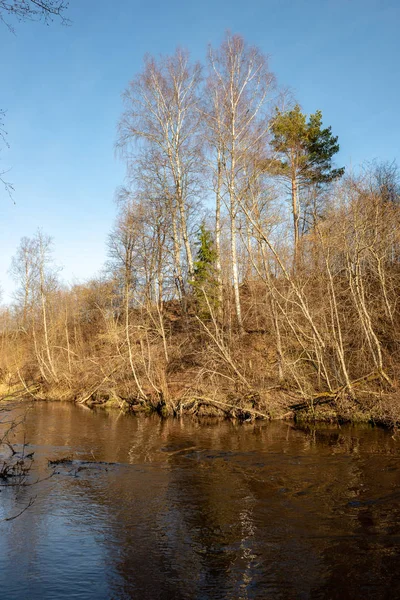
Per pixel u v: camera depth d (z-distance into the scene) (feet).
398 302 68.39
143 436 52.70
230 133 78.43
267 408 60.75
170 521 27.73
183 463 40.63
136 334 83.30
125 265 87.04
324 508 29.01
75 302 121.08
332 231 67.46
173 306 96.84
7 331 142.82
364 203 64.34
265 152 77.46
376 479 34.27
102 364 83.15
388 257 75.15
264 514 28.43
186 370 72.54
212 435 52.54
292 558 22.88
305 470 37.29
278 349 62.90
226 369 67.67
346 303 73.05
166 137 86.84
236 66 79.30
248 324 81.25
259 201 77.05
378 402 54.03
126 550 24.17
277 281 77.15
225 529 26.40
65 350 100.22
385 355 61.98
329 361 63.26
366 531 25.54
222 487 33.73
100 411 74.84
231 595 19.95
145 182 86.43
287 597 19.69
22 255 140.77
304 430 53.62
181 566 22.47
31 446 47.98
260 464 39.60
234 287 77.82
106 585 20.93
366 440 46.98
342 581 20.79
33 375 102.06
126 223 84.53
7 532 26.48
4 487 34.24
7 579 21.48
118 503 30.78
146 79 86.84
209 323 77.46
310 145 105.91
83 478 36.37
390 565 21.95
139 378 76.79
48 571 22.17
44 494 32.71
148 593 20.26
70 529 26.78
